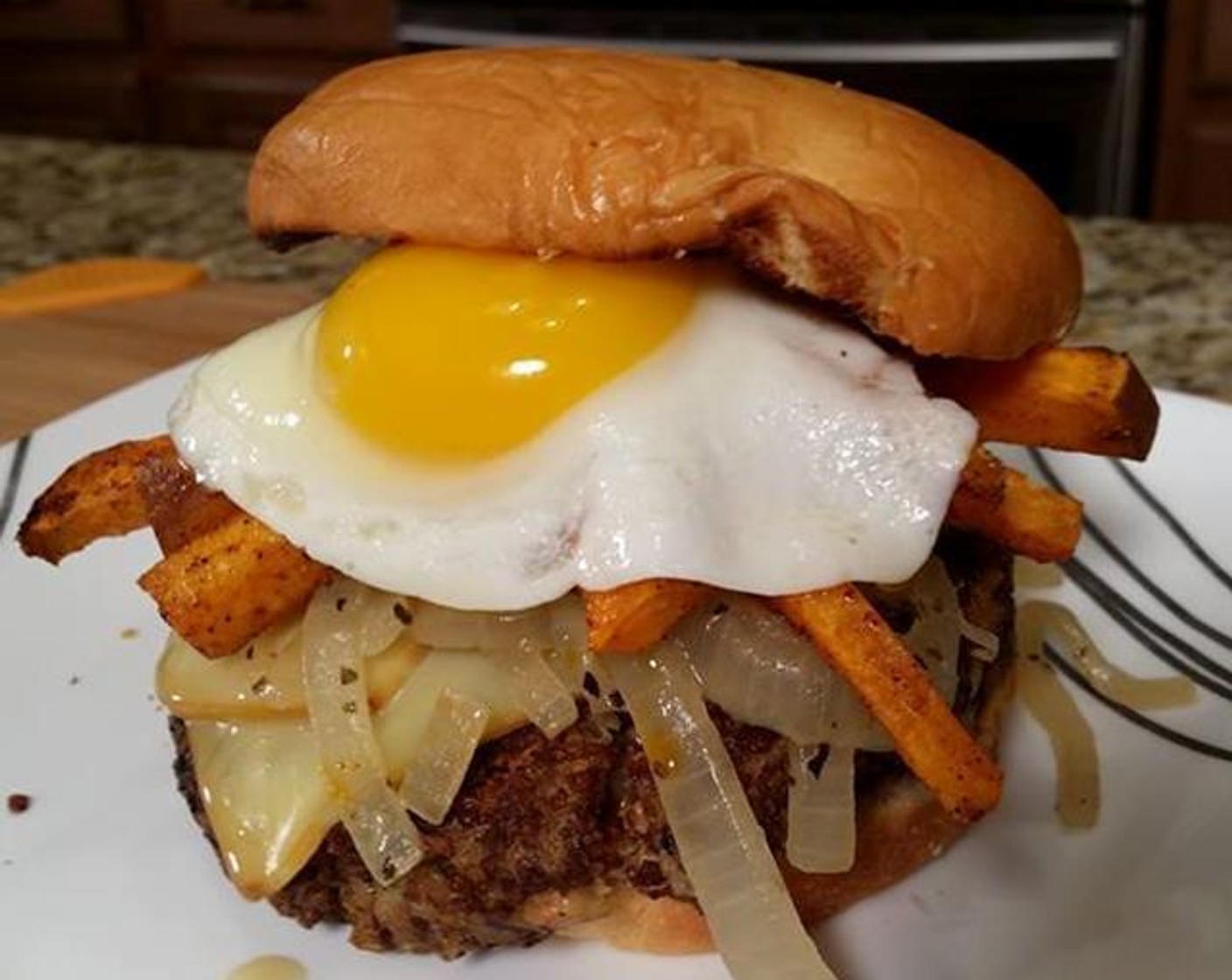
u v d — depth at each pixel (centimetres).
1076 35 49
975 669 17
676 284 15
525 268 15
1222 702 20
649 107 15
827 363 15
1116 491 23
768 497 15
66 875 17
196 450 16
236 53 63
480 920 16
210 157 48
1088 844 18
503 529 15
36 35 66
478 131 15
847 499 15
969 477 16
